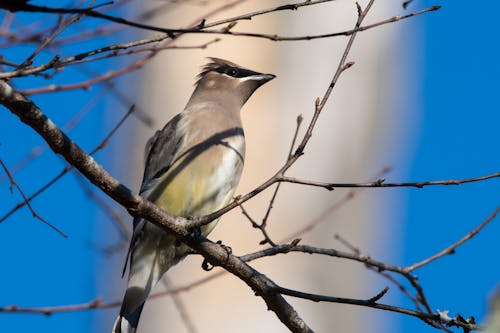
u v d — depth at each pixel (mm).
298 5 6895
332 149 13625
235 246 12828
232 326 12547
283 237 13000
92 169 7492
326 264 13305
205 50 13242
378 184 7363
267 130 13211
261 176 13047
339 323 13281
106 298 14258
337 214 13406
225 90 11438
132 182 13273
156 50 7961
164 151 10656
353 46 14039
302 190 13258
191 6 13023
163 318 12625
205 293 12625
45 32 7727
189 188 10469
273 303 8453
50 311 8812
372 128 13891
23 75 6594
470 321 7605
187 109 11086
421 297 7863
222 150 10656
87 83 7961
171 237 10008
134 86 13281
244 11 13359
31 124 7105
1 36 7605
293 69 13430
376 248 14000
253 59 13297
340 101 13828
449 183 7461
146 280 10125
